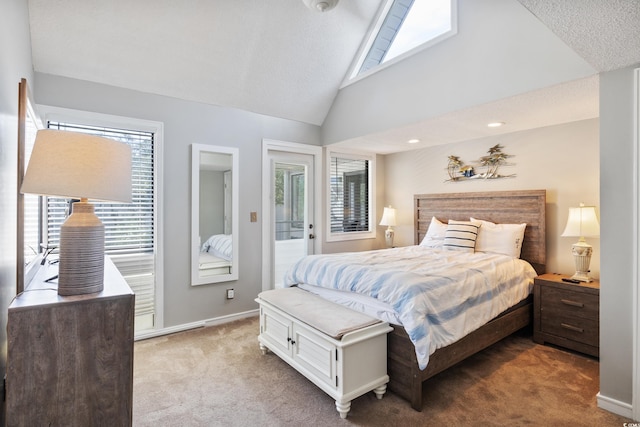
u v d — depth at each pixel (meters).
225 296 3.74
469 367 2.62
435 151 4.62
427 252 3.68
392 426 1.90
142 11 2.70
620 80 2.01
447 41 3.01
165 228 3.33
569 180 3.37
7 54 1.54
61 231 1.33
